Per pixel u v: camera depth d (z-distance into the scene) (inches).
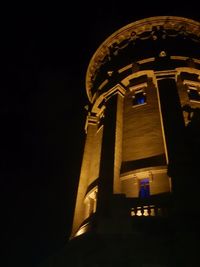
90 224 786.8
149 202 737.6
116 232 621.9
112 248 601.6
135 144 930.7
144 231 636.1
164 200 733.9
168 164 770.8
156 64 1075.3
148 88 1071.0
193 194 679.7
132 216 660.1
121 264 579.5
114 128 963.3
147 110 1006.4
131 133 968.9
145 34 1243.2
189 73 1086.4
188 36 1231.5
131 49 1206.3
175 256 579.8
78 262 620.7
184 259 569.6
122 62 1184.8
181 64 1083.3
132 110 1038.4
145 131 949.2
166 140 828.6
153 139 914.1
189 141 848.9
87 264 605.9
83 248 629.6
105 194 793.6
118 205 665.6
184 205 660.7
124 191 822.5
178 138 822.5
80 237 661.3
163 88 982.4
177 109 903.1
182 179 717.3
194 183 701.3
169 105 918.4
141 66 1119.0
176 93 957.8
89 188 976.3
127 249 593.9
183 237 596.7
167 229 633.0
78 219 949.8
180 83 1052.5
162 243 601.3
